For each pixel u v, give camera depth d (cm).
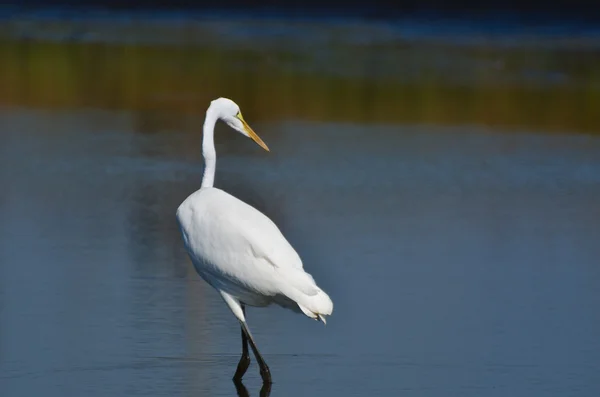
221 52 3469
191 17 4425
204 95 2770
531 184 1845
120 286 1249
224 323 1136
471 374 992
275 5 4759
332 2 4766
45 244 1423
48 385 949
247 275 948
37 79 2947
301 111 2539
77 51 3456
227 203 995
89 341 1066
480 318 1153
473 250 1426
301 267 954
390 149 2122
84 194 1723
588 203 1709
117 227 1522
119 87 2870
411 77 3039
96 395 927
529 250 1430
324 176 1875
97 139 2200
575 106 2650
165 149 2120
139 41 3716
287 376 988
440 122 2436
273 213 1603
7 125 2323
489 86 2906
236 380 977
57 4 4719
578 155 2111
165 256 1383
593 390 953
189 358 1027
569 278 1306
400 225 1549
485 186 1820
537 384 969
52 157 2002
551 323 1141
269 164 1975
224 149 2123
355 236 1483
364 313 1170
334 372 998
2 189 1734
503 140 2244
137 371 988
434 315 1162
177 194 1744
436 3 4619
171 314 1153
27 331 1090
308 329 1123
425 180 1859
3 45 3525
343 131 2305
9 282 1254
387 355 1044
